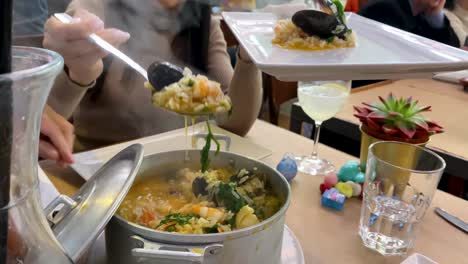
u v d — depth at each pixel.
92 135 1.38
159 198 0.66
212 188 0.63
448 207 0.87
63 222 0.48
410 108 0.89
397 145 0.81
